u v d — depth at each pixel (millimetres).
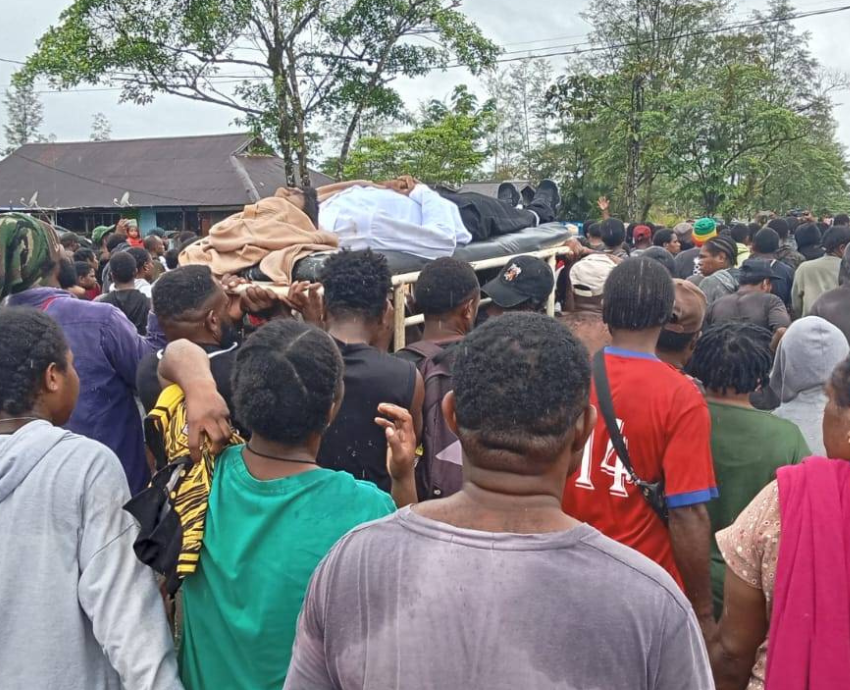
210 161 33594
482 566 1273
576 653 1221
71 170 34875
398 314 3750
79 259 8898
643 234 10461
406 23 17891
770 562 1834
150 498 1964
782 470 1846
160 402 2199
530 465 1356
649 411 2475
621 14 33219
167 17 16375
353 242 4035
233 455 1993
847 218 10961
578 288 3875
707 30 31047
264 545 1811
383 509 1896
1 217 3420
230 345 2939
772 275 5672
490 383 1356
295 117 17578
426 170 21734
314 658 1383
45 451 1971
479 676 1228
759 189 31969
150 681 1845
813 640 1695
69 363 2223
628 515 2539
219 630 1833
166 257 7984
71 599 1913
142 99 16938
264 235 3672
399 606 1285
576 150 36250
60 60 15812
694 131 28891
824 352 3107
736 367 2746
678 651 1258
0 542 1881
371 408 2723
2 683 1847
